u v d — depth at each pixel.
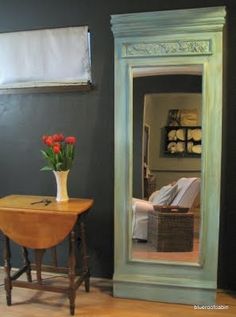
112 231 2.79
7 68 2.91
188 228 2.48
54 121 2.88
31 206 2.40
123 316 2.28
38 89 2.85
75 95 2.81
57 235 2.29
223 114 2.53
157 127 2.49
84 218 2.68
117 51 2.49
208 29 2.32
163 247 2.51
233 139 2.53
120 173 2.53
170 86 2.46
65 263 2.92
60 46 2.78
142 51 2.44
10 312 2.34
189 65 2.39
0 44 2.91
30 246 2.35
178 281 2.45
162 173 2.52
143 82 2.48
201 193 2.41
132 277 2.53
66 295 2.59
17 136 2.98
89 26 2.73
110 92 2.73
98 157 2.79
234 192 2.55
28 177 2.98
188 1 2.53
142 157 2.53
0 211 2.37
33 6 2.84
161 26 2.39
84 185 2.83
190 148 2.46
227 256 2.58
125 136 2.50
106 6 2.68
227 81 2.51
